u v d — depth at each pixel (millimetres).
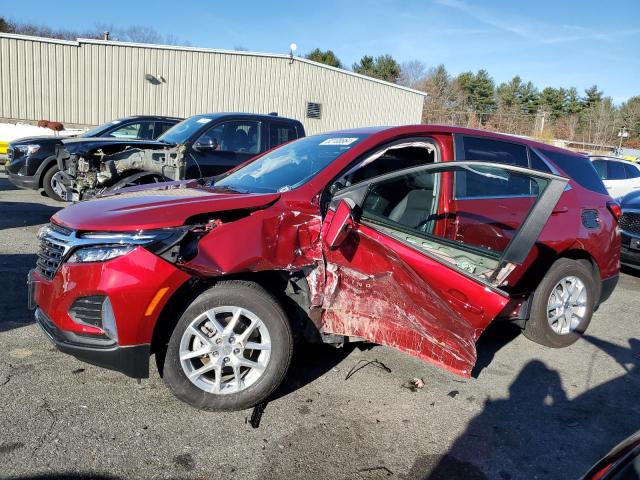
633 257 7176
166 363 2943
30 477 2406
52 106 21266
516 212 3914
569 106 64562
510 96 64875
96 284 2781
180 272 2842
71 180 7824
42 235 3207
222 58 22922
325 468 2619
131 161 7172
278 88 23922
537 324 4305
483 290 3164
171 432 2838
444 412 3234
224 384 3035
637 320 5414
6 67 20484
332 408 3195
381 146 3742
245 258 2975
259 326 3057
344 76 24938
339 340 3352
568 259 4422
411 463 2705
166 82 22438
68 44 21016
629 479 1497
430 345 3104
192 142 7516
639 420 3287
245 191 3629
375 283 3209
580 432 3109
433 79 62781
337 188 3455
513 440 2979
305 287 3203
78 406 3025
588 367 4078
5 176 13219
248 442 2793
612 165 13000
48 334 2992
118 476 2467
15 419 2848
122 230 2852
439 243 3414
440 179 3691
